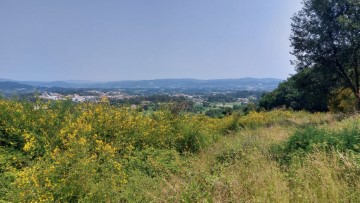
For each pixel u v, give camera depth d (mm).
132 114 9609
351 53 18531
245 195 4293
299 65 21156
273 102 39000
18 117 7301
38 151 6617
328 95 21422
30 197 4551
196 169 6141
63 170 5273
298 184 4395
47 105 8258
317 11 19297
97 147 6676
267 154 6410
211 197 4336
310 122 16062
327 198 3824
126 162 7051
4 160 6023
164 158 7668
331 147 5516
